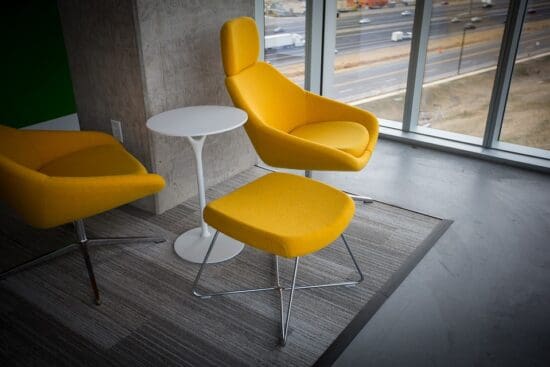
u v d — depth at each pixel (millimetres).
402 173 3367
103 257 2498
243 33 2629
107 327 2023
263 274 2363
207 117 2463
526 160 3357
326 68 4082
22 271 2381
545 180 3197
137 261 2471
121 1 2439
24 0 3756
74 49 2787
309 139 2703
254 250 2557
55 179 1954
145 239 2602
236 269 2402
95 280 2209
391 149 3744
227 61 2568
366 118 2877
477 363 1822
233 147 3311
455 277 2301
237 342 1938
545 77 3182
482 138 3625
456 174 3326
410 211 2893
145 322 2053
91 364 1837
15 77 3846
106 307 2141
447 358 1847
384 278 2307
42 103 4078
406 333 1973
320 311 2100
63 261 2469
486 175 3295
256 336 1968
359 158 2549
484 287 2229
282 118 2939
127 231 2740
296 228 1853
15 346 1925
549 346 1892
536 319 2031
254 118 2539
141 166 2387
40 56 3965
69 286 2281
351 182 3270
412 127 3859
